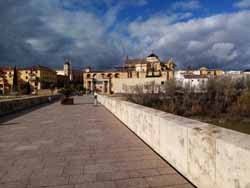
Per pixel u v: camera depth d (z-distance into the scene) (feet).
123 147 16.48
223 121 79.87
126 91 179.22
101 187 9.90
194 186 9.85
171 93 120.16
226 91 100.12
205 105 98.78
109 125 26.84
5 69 261.85
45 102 78.28
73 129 24.08
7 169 12.14
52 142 18.10
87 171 11.76
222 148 7.77
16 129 24.13
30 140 18.84
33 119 32.50
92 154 14.76
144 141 18.07
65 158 13.94
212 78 116.67
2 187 10.02
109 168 12.17
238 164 6.97
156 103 114.83
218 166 8.02
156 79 189.37
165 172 11.55
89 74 261.85
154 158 13.88
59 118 33.63
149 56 268.41
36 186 10.09
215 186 8.25
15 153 15.05
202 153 9.15
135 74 236.22
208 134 8.73
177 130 11.57
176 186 9.89
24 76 254.47
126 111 26.14
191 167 10.11
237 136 8.20
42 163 13.03
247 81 105.19
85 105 62.69
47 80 264.93
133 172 11.59
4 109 38.47
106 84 202.49
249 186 6.51
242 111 88.94
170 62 273.33
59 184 10.26
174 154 12.01
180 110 98.99
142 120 18.67
